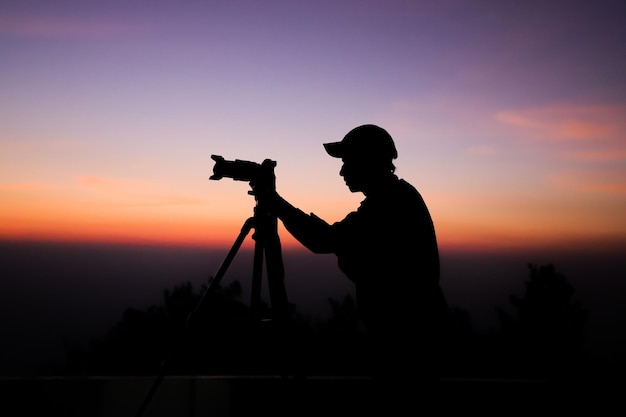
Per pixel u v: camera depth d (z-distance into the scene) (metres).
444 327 1.70
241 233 1.89
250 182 1.82
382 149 1.75
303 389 1.86
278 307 1.86
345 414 2.55
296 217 1.72
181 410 2.66
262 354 1.90
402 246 1.67
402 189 1.76
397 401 1.64
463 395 2.59
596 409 2.56
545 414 2.58
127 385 2.74
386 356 1.67
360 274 1.71
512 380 2.61
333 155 1.82
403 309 1.66
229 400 2.57
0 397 2.63
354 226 1.70
